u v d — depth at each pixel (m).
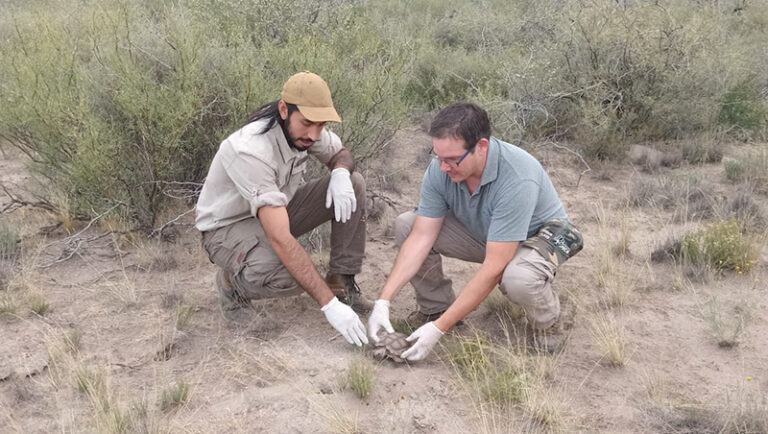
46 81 4.82
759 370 3.41
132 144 4.88
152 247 4.65
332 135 3.83
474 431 2.97
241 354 3.50
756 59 8.13
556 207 3.53
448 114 3.08
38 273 4.38
